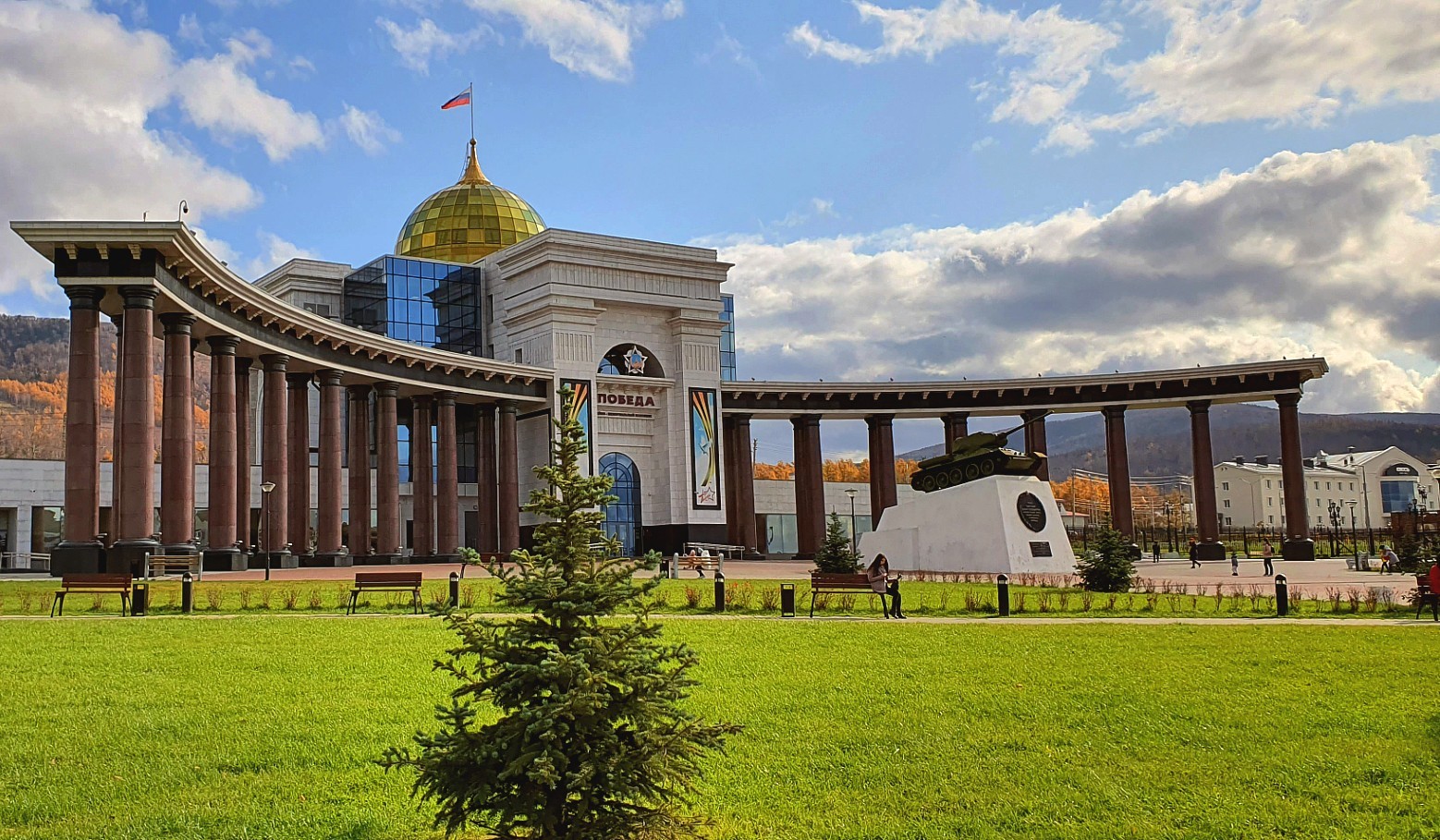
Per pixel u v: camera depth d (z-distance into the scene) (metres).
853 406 90.62
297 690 20.58
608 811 10.63
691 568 63.34
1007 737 16.91
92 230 46.34
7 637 27.61
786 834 12.42
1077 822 12.90
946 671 22.95
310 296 84.31
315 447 83.38
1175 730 17.31
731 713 18.52
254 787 14.28
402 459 84.00
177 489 50.47
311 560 65.12
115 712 18.53
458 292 84.69
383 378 69.25
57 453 171.50
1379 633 29.39
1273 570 64.38
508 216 91.25
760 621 33.16
